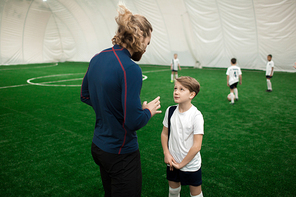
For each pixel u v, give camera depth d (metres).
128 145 1.43
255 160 3.31
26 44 26.16
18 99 7.78
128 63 1.29
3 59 24.80
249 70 15.96
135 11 19.52
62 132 4.59
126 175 1.44
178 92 1.82
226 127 4.76
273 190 2.58
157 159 3.40
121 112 1.35
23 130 4.70
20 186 2.75
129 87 1.26
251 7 14.38
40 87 10.37
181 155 1.90
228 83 7.01
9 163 3.33
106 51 1.41
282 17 13.61
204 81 11.39
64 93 8.91
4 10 22.67
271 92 8.37
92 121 5.30
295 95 7.75
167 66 20.73
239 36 15.91
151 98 7.75
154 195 2.54
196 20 17.23
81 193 2.62
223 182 2.76
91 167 3.21
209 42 17.53
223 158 3.39
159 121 5.26
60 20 26.95
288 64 14.39
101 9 21.30
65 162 3.36
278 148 3.70
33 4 23.86
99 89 1.33
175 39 19.30
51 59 28.84
